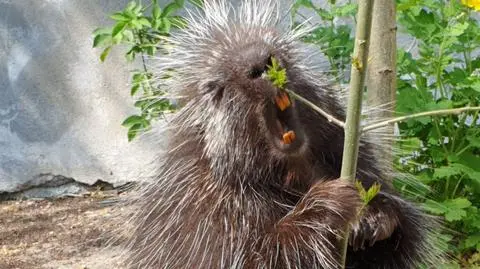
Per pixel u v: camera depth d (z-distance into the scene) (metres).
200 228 1.20
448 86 1.76
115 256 1.47
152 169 1.33
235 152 1.15
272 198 1.18
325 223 1.11
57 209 2.31
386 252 1.25
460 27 1.57
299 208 1.15
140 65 2.34
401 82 1.67
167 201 1.26
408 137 1.65
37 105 2.42
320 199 1.12
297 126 1.12
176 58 1.29
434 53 1.70
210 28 1.25
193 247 1.21
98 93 2.38
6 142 2.45
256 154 1.15
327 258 1.12
